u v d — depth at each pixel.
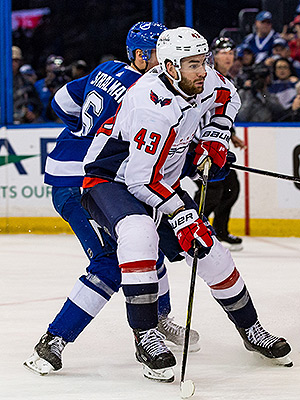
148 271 7.75
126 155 8.12
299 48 19.81
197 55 7.71
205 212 17.08
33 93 21.41
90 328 10.23
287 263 15.70
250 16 20.03
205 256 8.17
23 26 21.30
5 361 8.70
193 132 8.20
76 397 7.32
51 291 13.07
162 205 7.83
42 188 20.92
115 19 21.02
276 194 19.77
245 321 8.41
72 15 21.11
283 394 7.30
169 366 7.73
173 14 20.72
